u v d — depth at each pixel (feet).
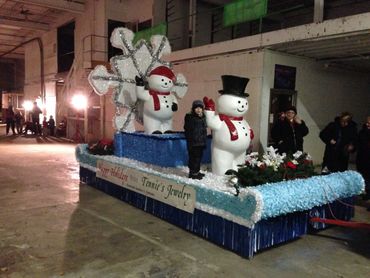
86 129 44.39
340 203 14.44
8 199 17.25
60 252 11.29
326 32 20.43
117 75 20.06
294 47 23.38
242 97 14.57
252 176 12.03
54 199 17.42
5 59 80.43
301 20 40.14
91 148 20.71
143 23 41.01
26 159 29.43
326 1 35.83
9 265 10.32
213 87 28.04
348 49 23.71
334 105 29.40
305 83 26.94
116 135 19.95
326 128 18.85
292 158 14.15
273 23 42.96
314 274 10.30
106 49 42.29
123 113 20.48
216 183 13.20
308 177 13.17
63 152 34.24
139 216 15.12
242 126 14.70
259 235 11.43
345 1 35.37
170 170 16.08
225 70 26.96
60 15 49.80
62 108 51.49
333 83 29.04
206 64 28.55
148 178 15.20
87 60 44.37
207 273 10.17
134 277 9.80
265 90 24.47
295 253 11.75
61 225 13.78
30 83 64.69
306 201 11.81
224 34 40.40
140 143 18.28
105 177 18.44
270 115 25.09
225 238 11.86
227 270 10.39
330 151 18.47
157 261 10.85
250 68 25.02
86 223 14.08
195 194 12.69
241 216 11.05
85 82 44.37
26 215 14.87
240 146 14.57
